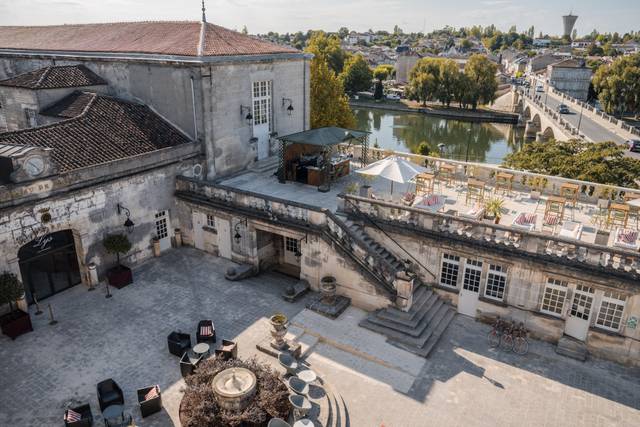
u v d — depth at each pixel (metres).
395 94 135.75
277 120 33.97
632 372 19.09
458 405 17.14
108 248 23.78
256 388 15.70
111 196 24.11
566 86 129.88
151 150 26.56
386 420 16.39
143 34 33.56
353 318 21.83
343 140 28.84
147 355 19.19
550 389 18.06
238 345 19.81
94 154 24.47
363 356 19.55
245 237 25.59
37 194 20.95
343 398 17.33
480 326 21.88
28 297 22.33
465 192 28.98
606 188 26.94
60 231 22.94
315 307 22.20
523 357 19.86
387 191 28.55
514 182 29.56
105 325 21.11
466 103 118.31
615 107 107.38
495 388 18.03
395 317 21.12
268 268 26.91
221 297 23.48
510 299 21.17
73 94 30.72
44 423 15.84
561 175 38.53
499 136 94.19
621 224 24.19
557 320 20.31
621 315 19.09
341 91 52.91
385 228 23.06
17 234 20.53
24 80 30.84
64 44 36.34
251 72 30.42
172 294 23.67
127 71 30.47
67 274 23.81
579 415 16.84
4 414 16.16
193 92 27.69
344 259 22.30
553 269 19.70
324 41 91.56
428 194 27.66
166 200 27.28
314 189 28.69
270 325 21.22
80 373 18.12
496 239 21.02
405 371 18.73
